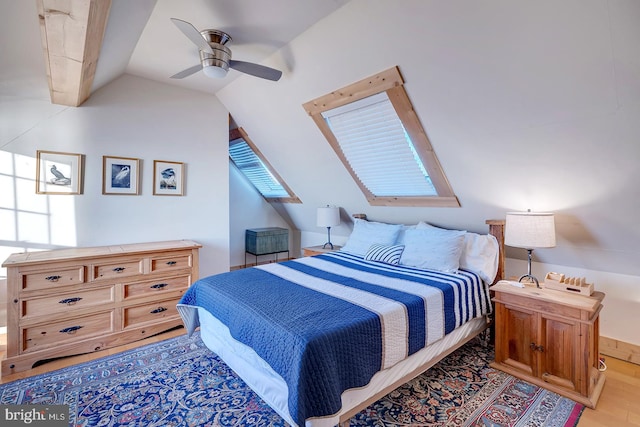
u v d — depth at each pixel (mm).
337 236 5125
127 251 2799
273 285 2281
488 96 2111
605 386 2166
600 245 2500
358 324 1610
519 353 2277
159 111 3438
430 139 2664
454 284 2346
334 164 3615
